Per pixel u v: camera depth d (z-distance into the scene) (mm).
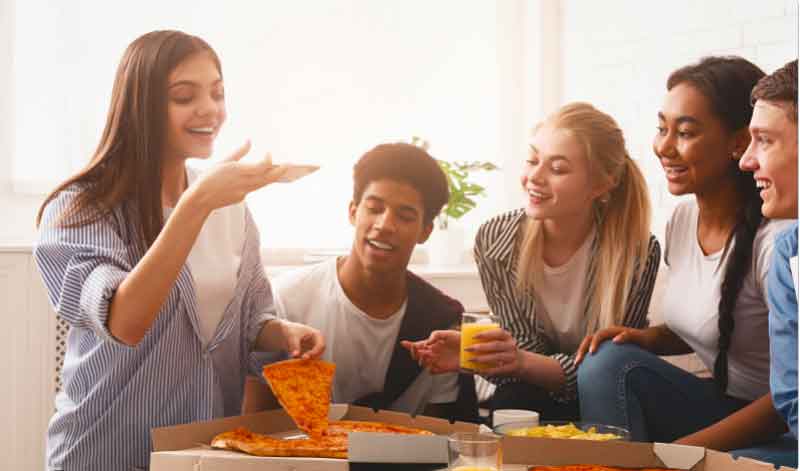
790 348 1706
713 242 2230
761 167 1898
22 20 3096
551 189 2250
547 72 3660
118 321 1594
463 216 3764
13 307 2760
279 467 1439
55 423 1831
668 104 2264
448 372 2148
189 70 1818
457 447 1399
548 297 2369
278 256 3463
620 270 2287
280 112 3498
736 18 2900
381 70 3631
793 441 1992
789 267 1715
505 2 3736
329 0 3547
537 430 1764
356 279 2158
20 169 3102
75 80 3156
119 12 3215
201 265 1890
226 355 1957
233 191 1546
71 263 1699
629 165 2293
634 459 1499
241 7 3420
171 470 1501
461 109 3738
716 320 2170
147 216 1784
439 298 2248
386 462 1497
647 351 2164
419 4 3666
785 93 1832
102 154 1795
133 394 1797
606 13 3408
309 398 1740
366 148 3617
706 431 1953
